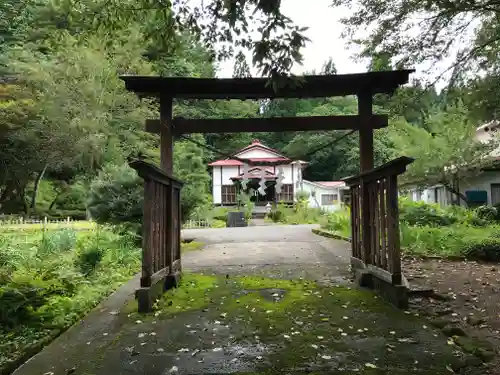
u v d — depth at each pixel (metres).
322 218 16.38
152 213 4.02
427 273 5.51
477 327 3.32
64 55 13.23
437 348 2.77
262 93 5.28
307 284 4.86
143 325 3.38
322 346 2.83
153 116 14.64
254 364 2.54
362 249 4.96
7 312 3.40
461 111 9.21
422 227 9.29
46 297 3.88
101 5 4.01
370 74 4.87
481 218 11.61
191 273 5.68
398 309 3.76
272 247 8.24
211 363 2.57
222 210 20.42
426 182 13.78
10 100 14.21
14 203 19.75
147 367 2.52
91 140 14.16
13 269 5.16
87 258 5.68
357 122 5.18
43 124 14.81
